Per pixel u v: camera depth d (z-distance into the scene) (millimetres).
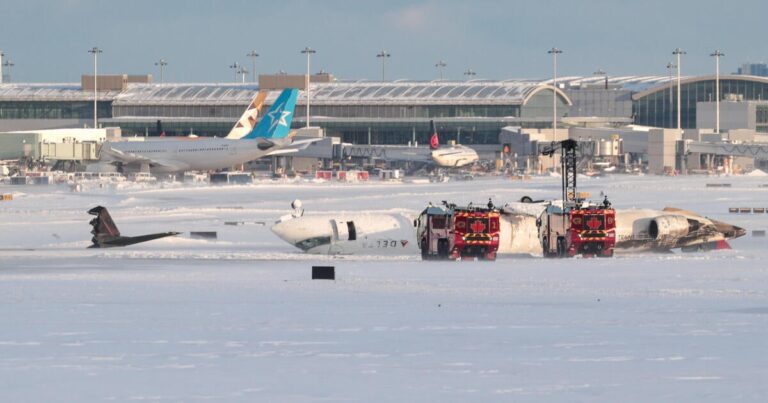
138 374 94312
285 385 88875
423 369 96562
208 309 144250
